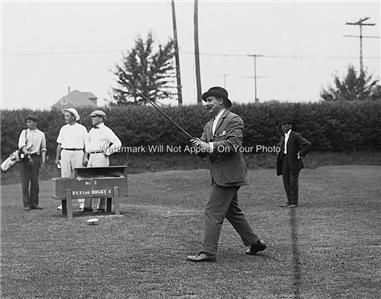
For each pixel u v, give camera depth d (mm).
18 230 9547
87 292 5680
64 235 8984
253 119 26781
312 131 27750
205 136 7215
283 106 27203
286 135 12812
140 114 26172
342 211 11539
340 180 19250
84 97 71188
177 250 7629
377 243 7902
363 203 12992
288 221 10141
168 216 11141
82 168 11188
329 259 6914
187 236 8734
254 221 10188
